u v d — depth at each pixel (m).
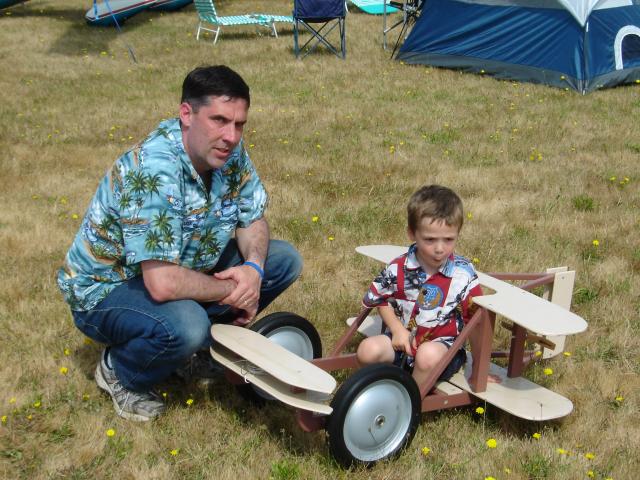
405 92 10.93
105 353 3.48
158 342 3.11
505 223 6.06
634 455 3.25
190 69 12.42
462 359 3.47
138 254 3.02
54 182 7.04
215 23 14.54
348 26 16.47
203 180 3.18
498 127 9.12
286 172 7.31
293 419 3.47
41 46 14.24
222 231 3.33
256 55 13.57
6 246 5.50
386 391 3.05
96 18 16.19
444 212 3.17
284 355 3.01
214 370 3.75
